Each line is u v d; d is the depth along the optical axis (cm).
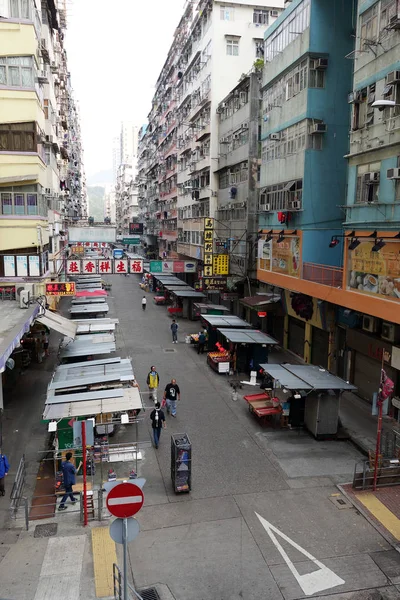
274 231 2508
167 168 6384
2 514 1149
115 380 1639
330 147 2167
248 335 2303
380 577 936
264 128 2658
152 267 3312
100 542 1036
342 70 2144
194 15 4534
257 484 1287
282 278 2381
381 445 1423
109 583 908
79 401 1446
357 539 1054
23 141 2427
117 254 4669
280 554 999
